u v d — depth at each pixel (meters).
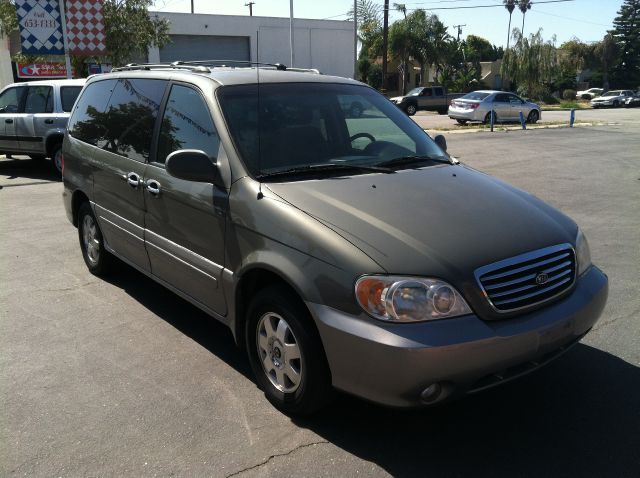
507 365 2.83
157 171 4.18
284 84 4.17
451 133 20.73
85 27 14.42
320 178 3.54
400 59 51.59
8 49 26.11
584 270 3.42
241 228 3.38
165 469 2.90
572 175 11.54
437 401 2.78
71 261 6.22
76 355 4.10
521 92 55.88
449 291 2.76
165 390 3.63
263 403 3.47
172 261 4.12
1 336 4.41
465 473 2.86
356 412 3.38
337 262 2.87
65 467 2.92
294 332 3.09
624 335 4.32
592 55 79.19
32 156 11.82
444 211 3.21
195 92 4.03
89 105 5.60
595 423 3.27
